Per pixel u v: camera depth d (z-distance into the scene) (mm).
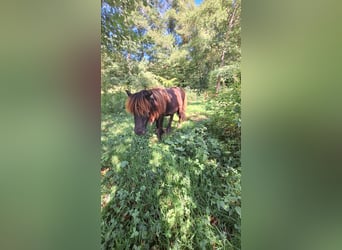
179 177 1757
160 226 1698
